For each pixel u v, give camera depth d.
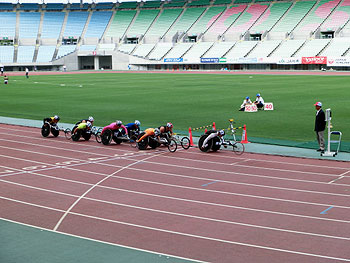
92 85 69.25
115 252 10.66
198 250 10.73
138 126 24.30
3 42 127.75
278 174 17.53
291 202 14.12
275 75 86.75
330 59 92.62
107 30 135.50
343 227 11.98
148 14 135.62
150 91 56.84
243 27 116.31
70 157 21.42
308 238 11.32
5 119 35.31
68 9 140.88
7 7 136.12
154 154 21.69
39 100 48.59
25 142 25.73
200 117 33.44
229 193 15.19
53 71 124.62
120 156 21.38
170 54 119.75
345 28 100.81
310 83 64.31
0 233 11.96
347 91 51.06
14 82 79.94
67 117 35.28
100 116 35.31
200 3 131.75
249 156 20.88
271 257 10.27
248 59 104.81
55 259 10.33
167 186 16.17
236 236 11.54
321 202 14.05
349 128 27.41
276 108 37.62
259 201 14.29
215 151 22.14
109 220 12.84
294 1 117.19
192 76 89.75
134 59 124.69
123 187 16.14
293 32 107.31
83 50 129.88
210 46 115.81
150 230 12.05
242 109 36.62
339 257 10.20
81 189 16.00
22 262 10.19
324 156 20.25
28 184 16.80
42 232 12.00
